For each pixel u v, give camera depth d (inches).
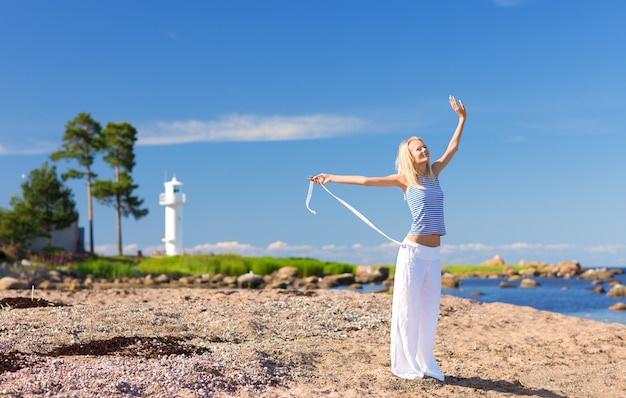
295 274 1322.6
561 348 311.7
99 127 1937.7
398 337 226.4
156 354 234.8
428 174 222.8
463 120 242.8
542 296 980.6
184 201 2018.9
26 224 1445.6
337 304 394.9
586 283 1438.2
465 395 213.3
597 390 235.0
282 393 199.0
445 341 319.0
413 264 219.6
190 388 191.8
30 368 200.5
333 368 238.2
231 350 245.8
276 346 265.7
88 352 239.3
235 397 190.2
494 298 947.3
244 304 381.4
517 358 285.9
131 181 1957.4
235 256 1502.2
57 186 1651.1
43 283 834.2
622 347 316.8
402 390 213.6
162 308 362.3
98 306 363.9
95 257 1656.0
